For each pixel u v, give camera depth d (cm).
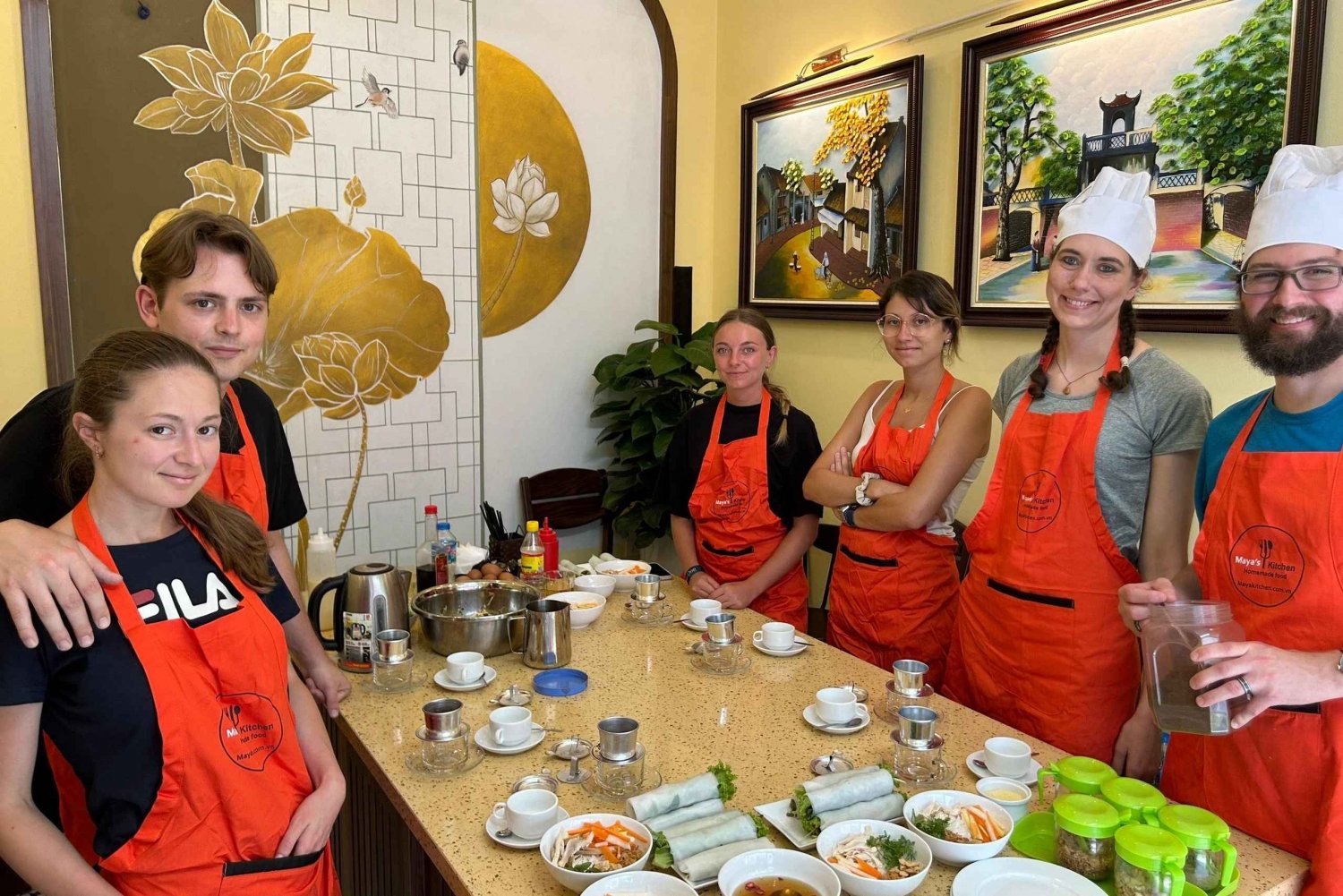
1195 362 242
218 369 157
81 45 269
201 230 150
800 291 369
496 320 359
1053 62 265
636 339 400
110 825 117
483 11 341
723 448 273
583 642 213
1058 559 178
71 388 144
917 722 146
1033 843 127
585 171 376
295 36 301
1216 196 230
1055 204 268
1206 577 148
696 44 403
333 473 322
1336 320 128
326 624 227
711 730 164
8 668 111
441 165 335
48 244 270
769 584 260
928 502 219
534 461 376
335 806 140
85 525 121
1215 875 114
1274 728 132
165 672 119
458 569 244
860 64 334
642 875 115
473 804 140
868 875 116
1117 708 176
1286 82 215
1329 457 131
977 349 299
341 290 317
